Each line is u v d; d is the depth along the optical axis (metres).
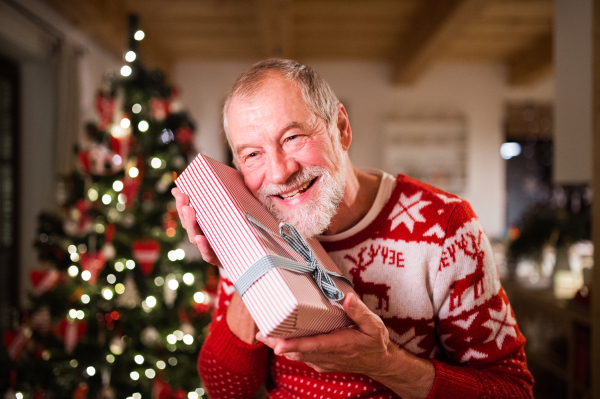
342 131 0.78
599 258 1.53
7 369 1.70
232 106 0.67
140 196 1.91
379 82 4.61
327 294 0.59
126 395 1.72
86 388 1.77
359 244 0.76
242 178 0.72
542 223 2.64
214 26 3.62
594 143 1.55
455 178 4.54
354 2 3.19
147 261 1.76
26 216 2.90
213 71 4.57
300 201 0.68
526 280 2.79
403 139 4.56
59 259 1.85
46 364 1.74
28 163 2.91
